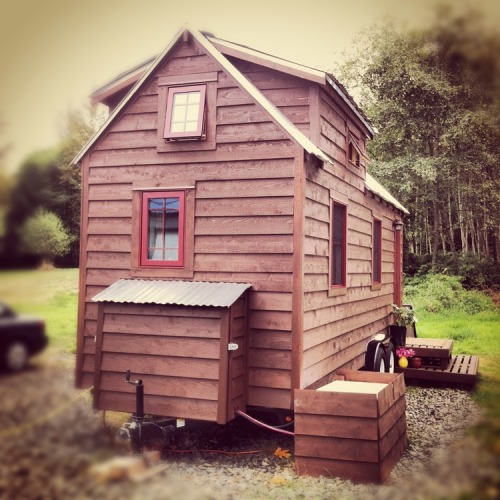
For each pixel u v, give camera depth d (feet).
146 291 21.24
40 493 15.62
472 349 44.91
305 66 23.35
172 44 22.94
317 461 17.88
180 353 19.69
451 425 23.88
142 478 17.17
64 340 34.37
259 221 21.52
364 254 32.37
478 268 72.18
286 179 21.27
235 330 20.01
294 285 20.85
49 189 36.50
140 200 23.40
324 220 24.23
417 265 76.95
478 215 78.64
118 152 23.93
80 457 17.65
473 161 69.10
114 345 20.53
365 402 17.48
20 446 17.49
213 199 22.26
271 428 19.86
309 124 23.56
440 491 15.67
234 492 16.43
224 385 19.11
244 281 21.56
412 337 41.81
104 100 27.14
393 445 19.06
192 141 22.72
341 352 27.09
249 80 24.54
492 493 15.12
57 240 38.06
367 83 67.36
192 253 22.39
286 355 20.76
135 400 20.15
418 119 67.21
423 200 78.07
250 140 21.85
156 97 23.48
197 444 21.83
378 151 71.87
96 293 23.89
